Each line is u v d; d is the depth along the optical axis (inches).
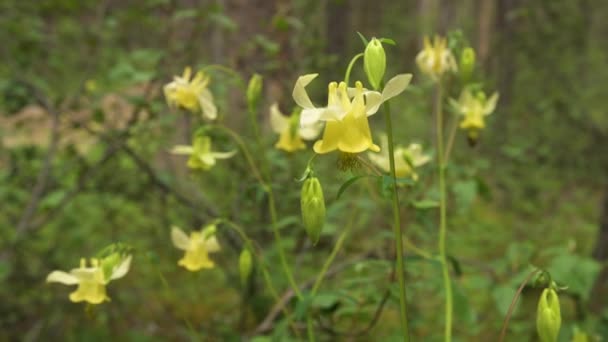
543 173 56.1
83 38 39.1
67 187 37.0
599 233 43.2
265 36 39.5
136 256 43.4
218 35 43.3
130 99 33.0
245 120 38.1
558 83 62.2
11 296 38.8
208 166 23.7
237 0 41.2
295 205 32.7
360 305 24.3
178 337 40.3
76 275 20.9
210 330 37.4
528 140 53.8
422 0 115.3
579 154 59.6
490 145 54.1
